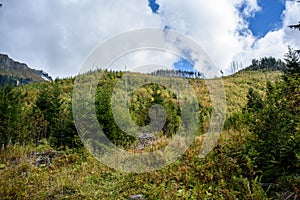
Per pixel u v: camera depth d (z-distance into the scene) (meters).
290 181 4.89
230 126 10.05
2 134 13.76
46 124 16.34
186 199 5.25
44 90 22.78
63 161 8.79
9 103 17.59
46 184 6.14
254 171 5.56
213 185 5.79
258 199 4.61
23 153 9.41
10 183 5.70
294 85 6.14
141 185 6.38
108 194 5.93
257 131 5.95
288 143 5.38
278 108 5.84
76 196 5.59
